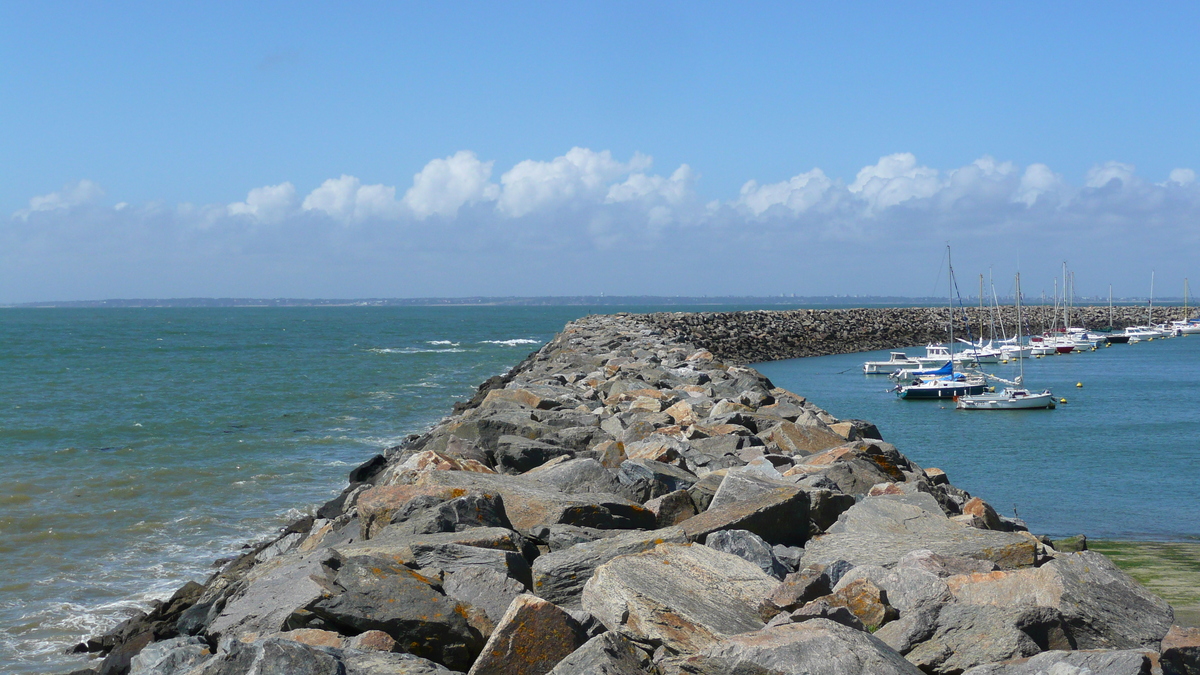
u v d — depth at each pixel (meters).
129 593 12.12
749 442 12.39
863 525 7.57
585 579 6.16
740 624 5.42
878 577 5.91
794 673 4.55
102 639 10.07
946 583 5.74
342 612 5.39
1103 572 5.80
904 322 86.38
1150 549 15.29
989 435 31.95
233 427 27.22
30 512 16.38
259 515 16.12
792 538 7.55
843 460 10.37
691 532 7.14
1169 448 28.56
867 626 5.49
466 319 167.50
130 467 20.69
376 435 25.38
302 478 19.23
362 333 105.25
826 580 5.76
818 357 69.25
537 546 7.36
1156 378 53.44
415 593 5.56
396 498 7.79
